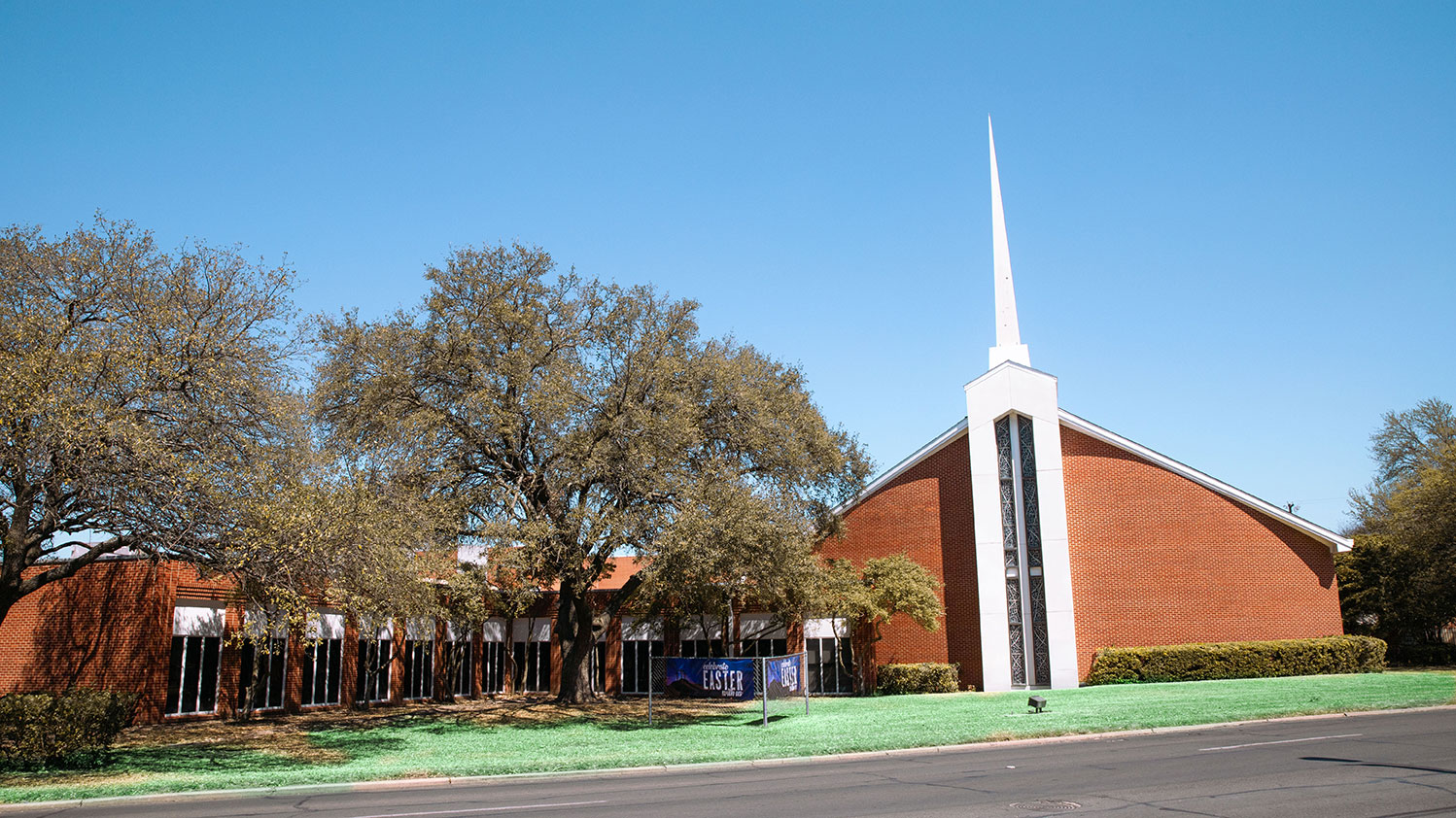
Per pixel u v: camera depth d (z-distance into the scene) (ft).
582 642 105.19
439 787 51.08
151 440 54.70
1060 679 109.40
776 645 127.34
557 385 82.79
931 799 39.01
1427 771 40.60
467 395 83.66
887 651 120.16
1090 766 47.34
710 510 82.43
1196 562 111.45
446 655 123.24
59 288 62.03
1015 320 125.18
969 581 116.88
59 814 42.96
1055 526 113.29
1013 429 118.42
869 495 125.49
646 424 83.61
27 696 57.82
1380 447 195.93
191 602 90.27
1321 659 104.27
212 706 91.71
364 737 76.23
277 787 50.08
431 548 80.12
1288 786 38.22
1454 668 110.83
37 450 52.44
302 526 58.75
